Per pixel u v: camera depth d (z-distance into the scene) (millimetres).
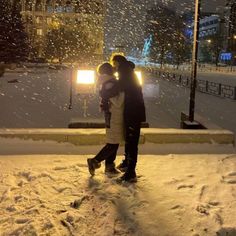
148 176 5520
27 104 16812
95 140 7094
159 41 76750
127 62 5316
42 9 97562
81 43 74500
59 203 4477
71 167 5840
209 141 7371
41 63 66500
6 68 46500
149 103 18406
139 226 3980
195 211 4344
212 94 24719
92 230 3891
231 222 4109
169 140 7262
